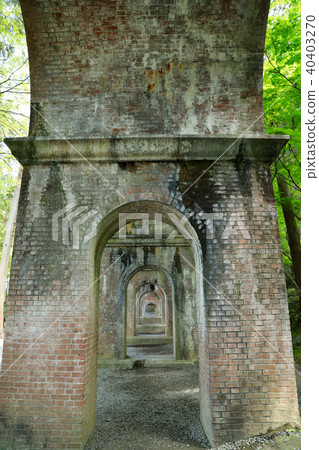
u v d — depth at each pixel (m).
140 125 5.17
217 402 4.31
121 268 11.43
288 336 4.50
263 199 4.96
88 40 5.08
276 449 3.97
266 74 8.13
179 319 11.36
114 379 9.37
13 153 5.09
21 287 4.70
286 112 8.42
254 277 4.68
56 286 4.69
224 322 4.53
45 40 5.09
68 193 5.01
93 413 5.22
